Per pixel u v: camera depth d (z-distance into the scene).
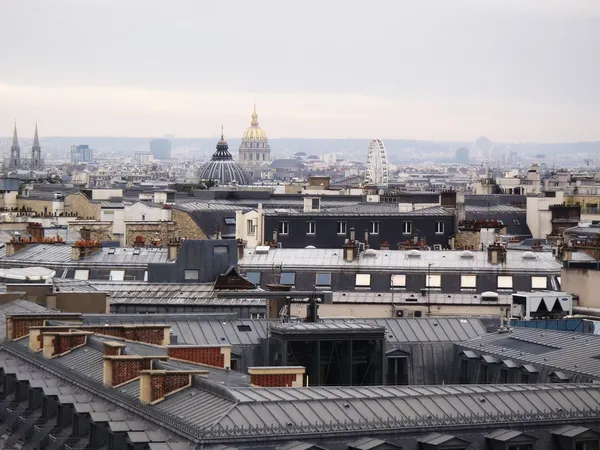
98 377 144.62
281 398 122.38
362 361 180.75
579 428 126.75
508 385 137.75
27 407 152.88
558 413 128.12
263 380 142.25
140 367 140.25
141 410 127.94
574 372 163.88
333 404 122.00
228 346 162.25
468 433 123.56
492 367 180.38
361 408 122.31
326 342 179.12
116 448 124.56
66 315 186.25
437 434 122.25
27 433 147.88
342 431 119.00
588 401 130.50
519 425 125.62
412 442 121.06
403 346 191.50
